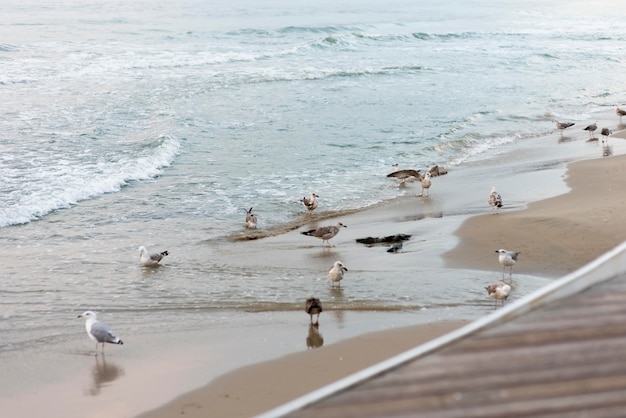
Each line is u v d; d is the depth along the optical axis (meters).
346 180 24.89
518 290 14.86
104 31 65.62
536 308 4.11
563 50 59.97
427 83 43.53
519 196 21.98
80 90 37.56
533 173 24.83
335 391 3.50
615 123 34.31
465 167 26.81
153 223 20.66
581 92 42.12
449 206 21.61
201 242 19.14
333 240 18.97
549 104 38.72
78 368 12.20
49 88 37.72
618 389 3.46
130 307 14.91
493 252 17.14
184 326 13.83
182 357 12.46
